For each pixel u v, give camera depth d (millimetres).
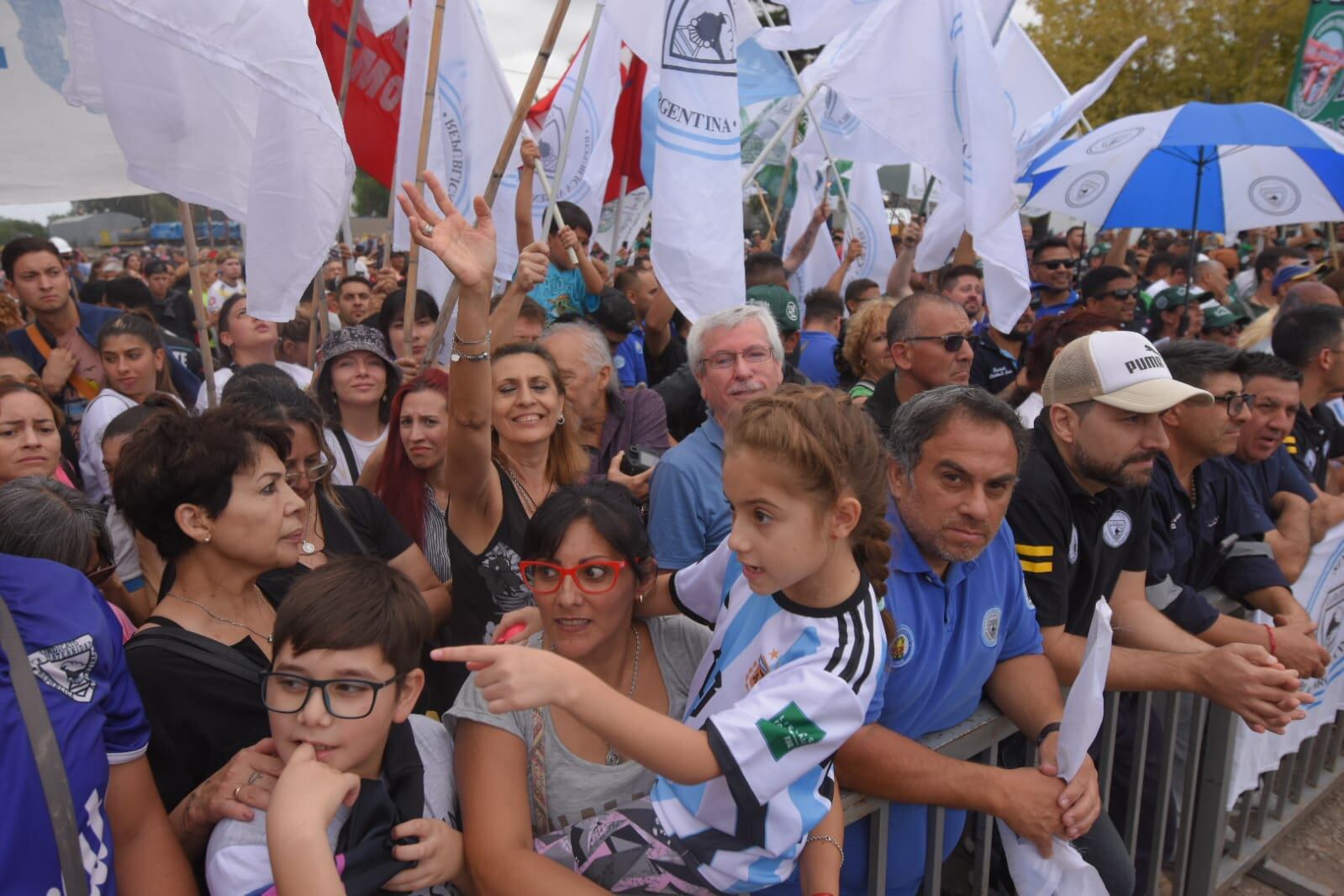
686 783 1408
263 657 1845
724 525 2762
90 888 1293
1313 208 6270
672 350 5707
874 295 7188
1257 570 3156
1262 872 3512
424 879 1547
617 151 6938
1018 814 1856
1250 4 19656
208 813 1540
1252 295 9914
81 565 2150
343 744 1491
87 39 2908
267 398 2480
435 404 2984
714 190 3764
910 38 4434
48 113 3102
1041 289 6926
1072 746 1837
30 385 2936
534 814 1721
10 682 1242
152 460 1786
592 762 1729
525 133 4773
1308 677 2824
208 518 1791
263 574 2119
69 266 15141
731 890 1530
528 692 1310
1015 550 2238
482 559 2629
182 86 2797
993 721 2227
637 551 1782
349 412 3660
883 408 3688
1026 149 6074
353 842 1494
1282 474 3592
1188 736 2943
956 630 2059
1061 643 2422
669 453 2893
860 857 2104
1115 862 2592
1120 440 2342
